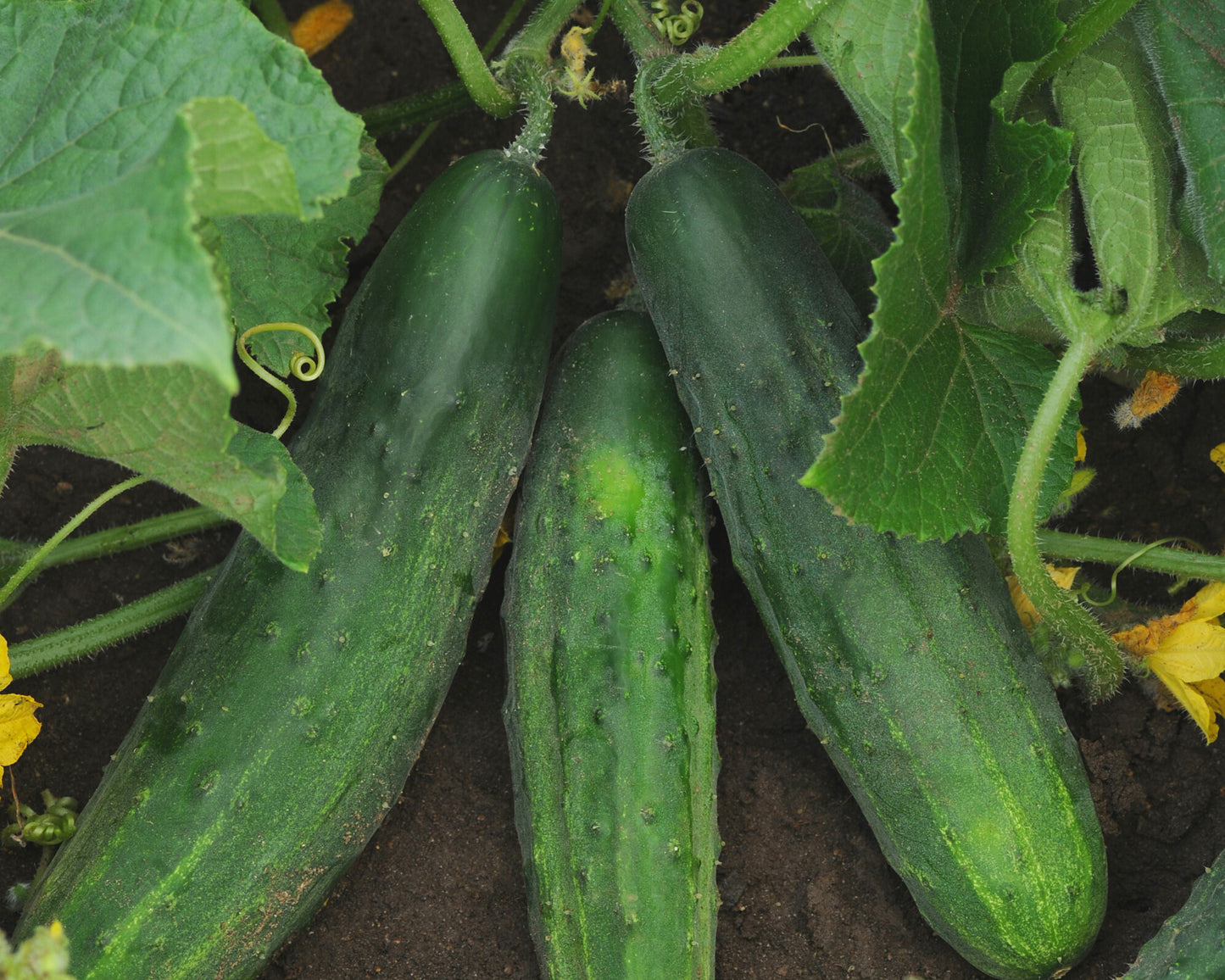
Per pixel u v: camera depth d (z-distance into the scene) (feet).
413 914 2.10
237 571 1.96
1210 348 2.03
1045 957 1.92
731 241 1.98
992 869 1.90
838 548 1.94
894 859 1.96
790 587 1.95
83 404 1.81
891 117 1.95
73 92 1.77
